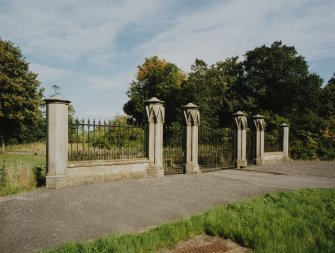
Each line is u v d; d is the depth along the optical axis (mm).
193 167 12234
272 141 18297
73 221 5645
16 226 5348
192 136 12336
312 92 43875
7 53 34469
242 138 15023
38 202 6703
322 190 8578
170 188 8797
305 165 16172
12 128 36438
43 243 4684
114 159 9781
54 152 8297
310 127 21547
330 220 5453
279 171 13633
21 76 35469
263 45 48781
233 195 8219
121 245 4266
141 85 57406
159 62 58125
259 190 8953
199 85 41531
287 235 4684
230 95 43938
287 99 45656
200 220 5543
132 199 7332
